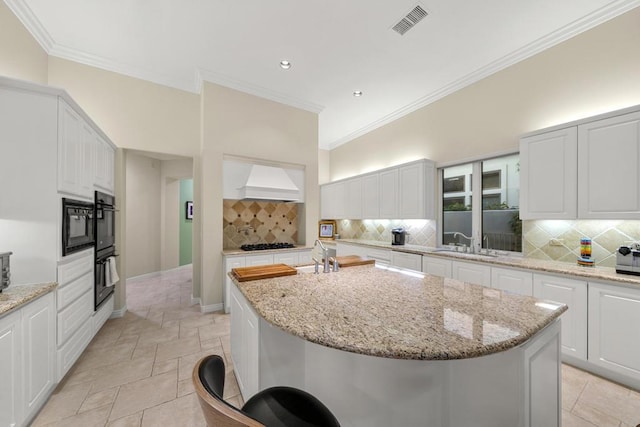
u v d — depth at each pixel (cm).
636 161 193
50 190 183
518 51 281
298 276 190
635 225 213
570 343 210
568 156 229
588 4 220
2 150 172
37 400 160
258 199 373
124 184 330
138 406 167
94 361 219
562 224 255
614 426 153
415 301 134
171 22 245
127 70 322
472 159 333
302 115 414
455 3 220
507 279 250
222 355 229
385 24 246
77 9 230
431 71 324
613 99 223
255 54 293
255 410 96
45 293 168
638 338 177
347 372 126
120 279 321
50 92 183
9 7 216
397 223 451
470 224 346
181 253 628
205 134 335
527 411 101
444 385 115
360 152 535
